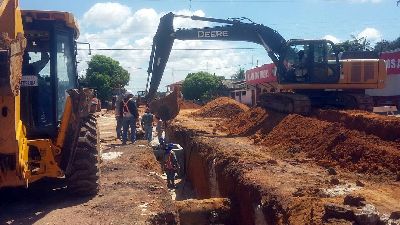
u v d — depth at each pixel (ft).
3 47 21.83
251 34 71.87
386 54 108.99
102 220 25.18
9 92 22.36
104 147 54.13
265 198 32.81
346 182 34.78
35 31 29.48
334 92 71.00
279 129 59.93
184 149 72.64
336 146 45.55
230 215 38.29
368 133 46.24
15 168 25.05
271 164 43.24
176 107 77.66
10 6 24.40
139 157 46.24
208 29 71.10
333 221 25.22
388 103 108.27
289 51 69.10
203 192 54.44
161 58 70.38
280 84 69.51
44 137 29.37
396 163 37.19
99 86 159.43
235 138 64.54
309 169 40.70
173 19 69.67
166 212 26.81
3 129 23.82
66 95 30.71
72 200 29.27
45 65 29.53
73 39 31.78
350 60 69.46
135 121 59.26
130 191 31.63
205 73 205.26
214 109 111.55
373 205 27.45
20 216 26.00
